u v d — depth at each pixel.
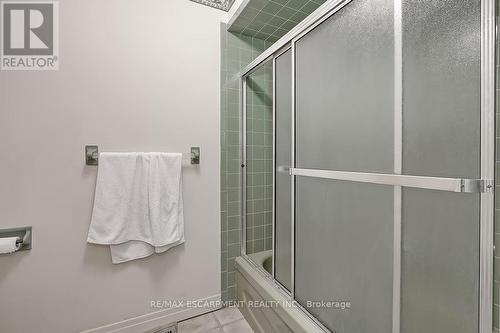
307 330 1.08
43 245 1.31
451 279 0.65
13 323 1.27
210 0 1.74
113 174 1.41
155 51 1.55
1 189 1.22
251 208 1.84
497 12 0.57
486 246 0.59
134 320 1.53
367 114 0.87
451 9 0.64
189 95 1.67
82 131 1.37
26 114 1.26
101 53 1.41
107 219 1.39
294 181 1.27
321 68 1.08
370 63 0.86
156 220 1.49
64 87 1.33
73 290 1.38
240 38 1.86
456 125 0.64
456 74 0.63
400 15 0.76
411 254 0.74
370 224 0.87
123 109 1.47
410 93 0.73
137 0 1.50
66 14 1.33
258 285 1.50
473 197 0.61
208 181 1.76
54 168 1.32
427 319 0.71
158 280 1.60
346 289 0.97
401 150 0.76
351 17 0.93
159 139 1.57
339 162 1.00
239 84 1.87
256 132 1.77
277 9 1.58
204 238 1.75
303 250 1.22
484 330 0.60
